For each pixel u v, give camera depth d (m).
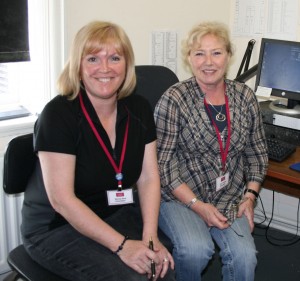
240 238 1.75
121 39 1.53
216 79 1.79
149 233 1.58
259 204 2.86
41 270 1.53
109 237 1.47
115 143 1.60
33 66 2.13
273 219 2.82
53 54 2.05
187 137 1.82
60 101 1.53
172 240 1.71
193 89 1.85
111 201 1.63
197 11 2.65
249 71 2.37
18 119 2.07
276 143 2.08
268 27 2.66
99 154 1.55
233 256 1.71
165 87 2.16
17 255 1.61
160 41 2.53
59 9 2.01
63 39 2.05
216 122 1.83
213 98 1.85
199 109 1.82
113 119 1.62
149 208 1.65
